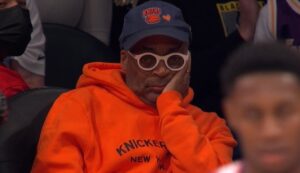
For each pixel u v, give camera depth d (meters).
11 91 7.54
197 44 9.58
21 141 6.51
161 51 6.54
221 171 2.50
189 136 6.39
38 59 9.34
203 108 8.86
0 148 6.35
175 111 6.50
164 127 6.47
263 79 2.29
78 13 10.60
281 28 7.99
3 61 8.52
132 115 6.60
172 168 6.41
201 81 8.88
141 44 6.56
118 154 6.38
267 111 2.28
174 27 6.55
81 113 6.50
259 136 2.28
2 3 7.36
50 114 6.53
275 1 8.01
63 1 10.34
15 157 6.40
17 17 7.39
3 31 7.34
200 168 6.29
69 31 9.92
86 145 6.39
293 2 7.91
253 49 2.34
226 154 6.65
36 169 6.35
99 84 6.81
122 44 6.79
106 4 10.77
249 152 2.31
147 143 6.51
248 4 8.45
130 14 6.69
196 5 9.55
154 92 6.64
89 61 9.84
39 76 9.37
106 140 6.46
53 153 6.31
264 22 8.11
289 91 2.27
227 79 2.34
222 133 6.91
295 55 2.31
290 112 2.27
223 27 9.58
